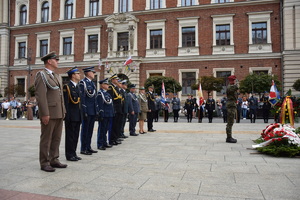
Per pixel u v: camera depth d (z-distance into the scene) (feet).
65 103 18.65
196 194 11.69
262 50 78.89
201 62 83.35
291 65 74.95
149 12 87.86
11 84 103.96
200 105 57.62
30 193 11.97
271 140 20.63
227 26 82.58
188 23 84.94
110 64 89.20
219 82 73.67
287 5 75.72
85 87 21.61
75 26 96.68
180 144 25.98
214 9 83.05
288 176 14.43
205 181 13.60
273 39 78.33
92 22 94.48
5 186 13.00
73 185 13.12
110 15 89.35
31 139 30.55
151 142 27.55
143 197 11.37
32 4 103.24
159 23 87.25
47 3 102.01
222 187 12.63
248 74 76.02
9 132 38.29
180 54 85.15
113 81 27.96
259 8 79.46
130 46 87.51
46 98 15.94
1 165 17.48
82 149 21.56
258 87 66.90
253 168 16.24
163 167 16.63
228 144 25.72
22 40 104.27
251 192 11.89
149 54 87.61
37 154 21.42
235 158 19.21
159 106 60.54
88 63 93.56
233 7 81.56
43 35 101.14
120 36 91.15
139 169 16.17
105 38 92.63
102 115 23.39
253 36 80.43
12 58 105.09
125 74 87.61
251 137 30.48
